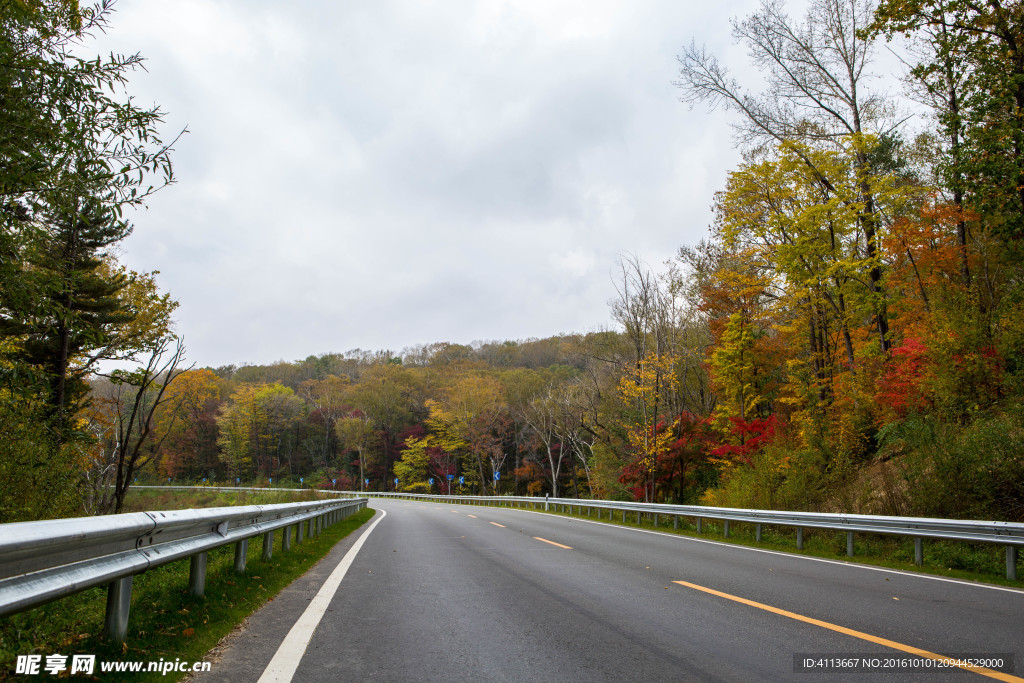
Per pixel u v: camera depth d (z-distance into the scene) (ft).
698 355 133.90
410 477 263.08
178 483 297.33
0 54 21.47
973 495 40.96
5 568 9.77
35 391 35.58
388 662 14.87
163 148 24.36
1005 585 28.30
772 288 90.63
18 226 23.36
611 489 127.44
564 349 260.62
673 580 27.45
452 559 34.91
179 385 116.37
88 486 55.42
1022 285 59.41
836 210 76.33
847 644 16.72
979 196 56.59
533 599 22.97
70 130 22.53
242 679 13.29
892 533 36.96
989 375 50.06
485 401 222.28
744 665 14.80
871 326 87.40
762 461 66.28
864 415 68.13
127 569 13.85
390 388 300.40
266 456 320.09
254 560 29.68
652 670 14.40
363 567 31.48
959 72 55.83
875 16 58.03
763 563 34.45
